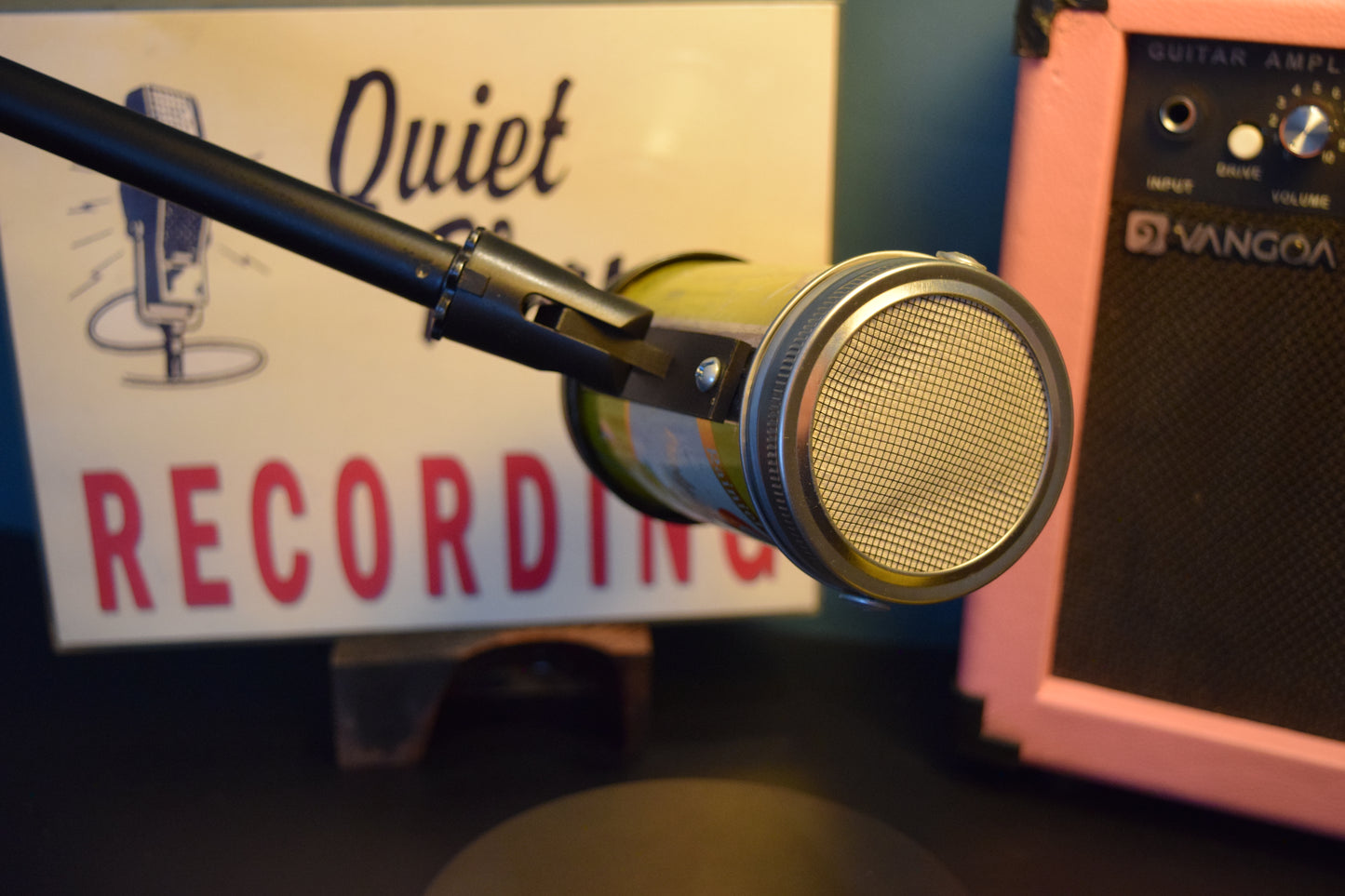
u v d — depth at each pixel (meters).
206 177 0.44
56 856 0.55
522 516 0.65
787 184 0.63
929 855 0.56
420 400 0.63
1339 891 0.54
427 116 0.61
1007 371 0.42
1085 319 0.54
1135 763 0.57
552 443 0.64
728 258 0.55
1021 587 0.57
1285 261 0.52
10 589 0.74
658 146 0.62
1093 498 0.57
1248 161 0.52
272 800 0.59
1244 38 0.51
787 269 0.48
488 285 0.44
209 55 0.59
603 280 0.63
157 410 0.62
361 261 0.45
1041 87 0.53
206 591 0.64
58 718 0.65
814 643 0.72
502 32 0.61
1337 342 0.52
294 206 0.44
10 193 0.60
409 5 0.60
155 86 0.59
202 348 0.62
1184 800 0.57
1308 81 0.51
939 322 0.42
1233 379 0.54
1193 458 0.55
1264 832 0.58
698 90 0.62
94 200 0.60
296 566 0.64
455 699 0.67
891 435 0.41
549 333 0.45
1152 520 0.56
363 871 0.54
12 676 0.68
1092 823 0.58
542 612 0.65
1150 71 0.53
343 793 0.59
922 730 0.64
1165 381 0.55
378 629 0.65
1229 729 0.56
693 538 0.66
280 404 0.63
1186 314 0.54
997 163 0.67
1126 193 0.54
